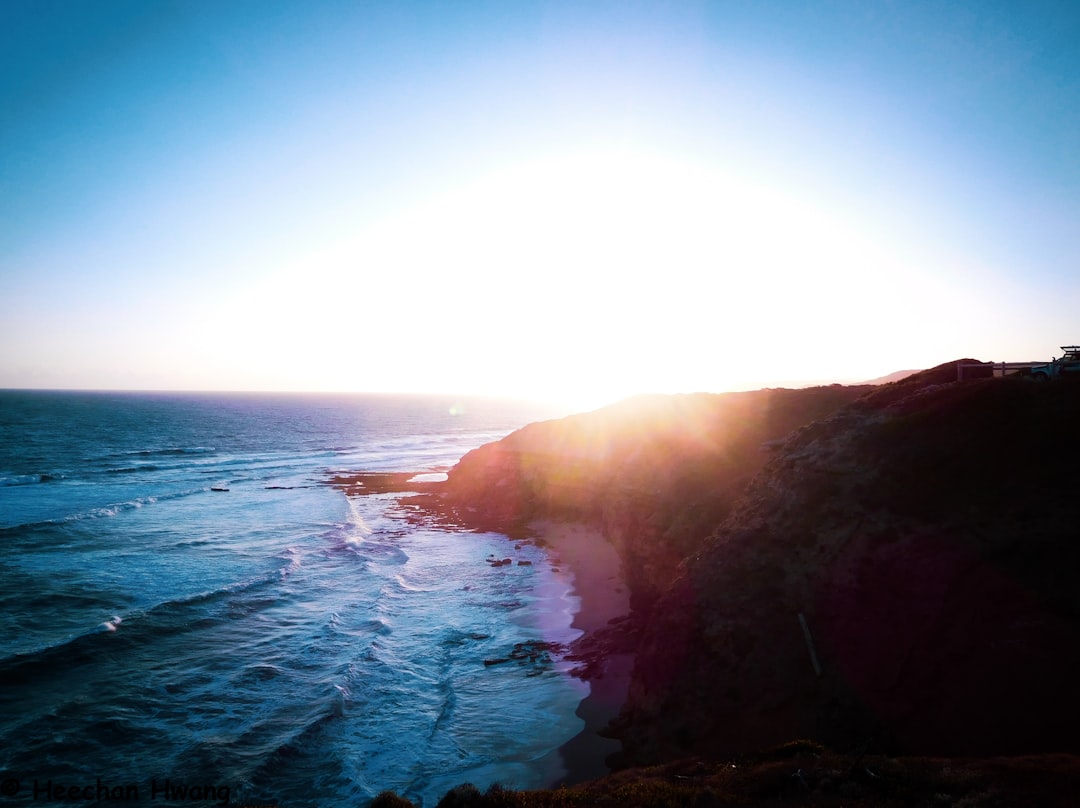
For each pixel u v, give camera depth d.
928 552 17.31
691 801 12.21
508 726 21.52
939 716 14.55
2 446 100.81
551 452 59.12
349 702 23.00
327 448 122.81
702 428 43.19
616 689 23.70
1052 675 13.66
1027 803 10.05
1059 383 21.41
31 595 33.25
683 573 22.53
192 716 21.89
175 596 33.94
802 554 19.97
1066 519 16.23
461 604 34.00
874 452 21.34
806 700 16.61
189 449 111.81
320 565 41.72
